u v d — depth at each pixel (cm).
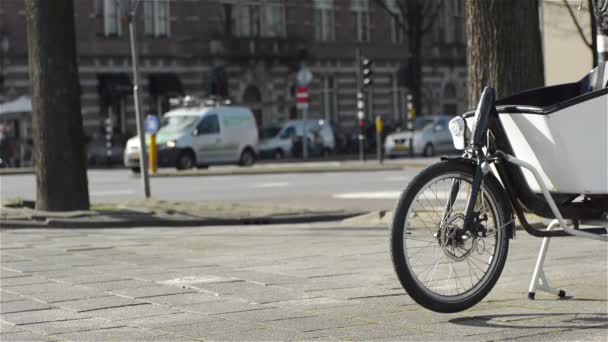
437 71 7825
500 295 859
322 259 1132
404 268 753
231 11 6781
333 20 7344
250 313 812
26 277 1044
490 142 777
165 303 868
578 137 759
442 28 7888
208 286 948
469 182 770
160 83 6362
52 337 745
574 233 785
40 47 1842
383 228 1478
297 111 7106
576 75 2147
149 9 6400
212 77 6575
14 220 1728
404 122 7231
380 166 4078
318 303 849
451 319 766
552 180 773
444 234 764
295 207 1959
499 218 786
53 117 1842
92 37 6147
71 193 1845
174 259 1166
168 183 3344
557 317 764
